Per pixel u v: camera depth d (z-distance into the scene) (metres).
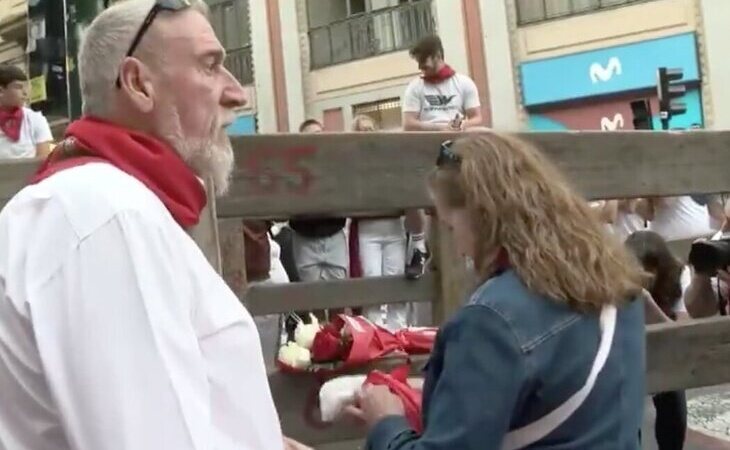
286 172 2.93
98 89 1.58
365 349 2.80
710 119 16.53
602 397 1.92
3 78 6.47
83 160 1.47
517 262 1.97
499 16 18.75
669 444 4.66
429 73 8.08
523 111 18.72
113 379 1.26
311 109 22.22
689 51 16.69
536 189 2.04
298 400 2.86
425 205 3.13
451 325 1.95
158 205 1.42
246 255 4.13
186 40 1.59
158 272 1.35
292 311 3.34
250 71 23.03
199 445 1.29
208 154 1.61
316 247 5.11
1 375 1.36
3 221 1.40
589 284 1.94
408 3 20.25
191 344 1.34
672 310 4.23
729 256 3.78
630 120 17.50
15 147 6.52
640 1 17.27
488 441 1.84
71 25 9.29
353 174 3.03
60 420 1.32
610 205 5.79
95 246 1.31
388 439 2.11
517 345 1.87
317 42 22.05
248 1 22.89
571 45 18.06
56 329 1.29
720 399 6.86
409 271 3.98
